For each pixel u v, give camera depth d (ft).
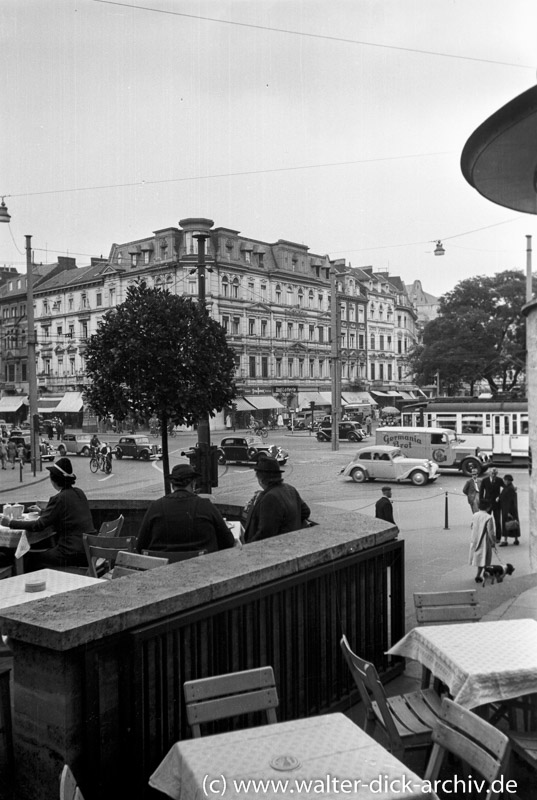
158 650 10.90
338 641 14.61
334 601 14.56
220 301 207.31
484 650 11.96
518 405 100.58
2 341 257.14
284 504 17.21
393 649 13.47
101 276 220.43
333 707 14.26
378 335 272.10
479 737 8.91
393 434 100.37
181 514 17.26
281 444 160.86
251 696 10.07
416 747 11.28
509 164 27.17
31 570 22.43
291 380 231.30
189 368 34.60
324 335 243.81
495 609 22.08
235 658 12.24
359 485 87.04
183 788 8.18
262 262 226.79
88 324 226.79
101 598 11.05
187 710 9.77
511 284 168.76
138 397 34.63
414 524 58.13
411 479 86.94
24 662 10.31
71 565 21.74
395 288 288.51
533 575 26.81
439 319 176.04
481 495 49.60
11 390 252.42
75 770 9.93
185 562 13.17
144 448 132.67
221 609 11.80
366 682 11.41
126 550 19.45
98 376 35.19
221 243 212.84
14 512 25.57
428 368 177.27
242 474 105.09
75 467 120.98
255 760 8.16
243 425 216.54
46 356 240.32
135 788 10.37
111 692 10.37
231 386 36.60
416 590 34.91
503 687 10.94
